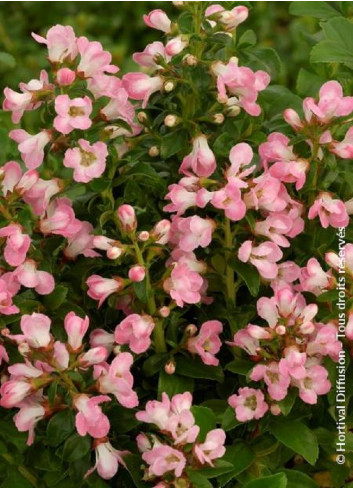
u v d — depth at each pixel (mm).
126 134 356
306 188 348
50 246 348
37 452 343
